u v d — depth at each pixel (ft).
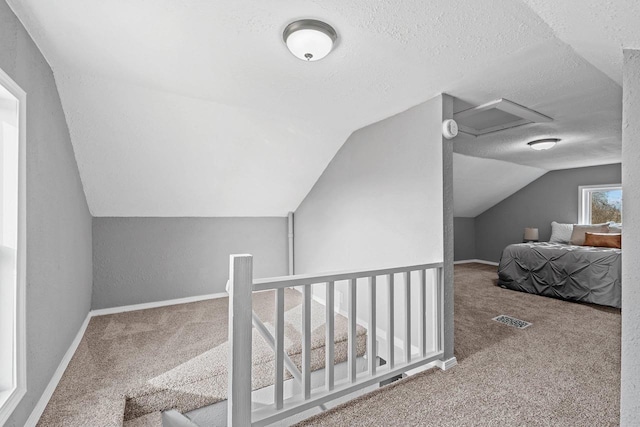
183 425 6.27
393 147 8.87
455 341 8.56
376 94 7.52
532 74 6.51
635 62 3.99
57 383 6.07
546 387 6.22
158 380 6.30
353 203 10.48
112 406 5.39
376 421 5.27
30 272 4.85
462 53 5.71
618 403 5.67
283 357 5.23
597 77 6.65
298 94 7.63
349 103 8.11
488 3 4.33
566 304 12.37
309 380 5.51
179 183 10.55
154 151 9.12
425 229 7.80
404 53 5.72
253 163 10.80
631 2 3.20
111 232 10.94
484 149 13.74
